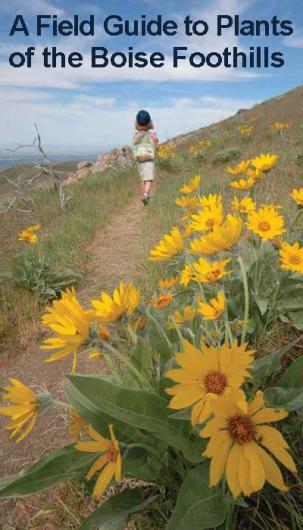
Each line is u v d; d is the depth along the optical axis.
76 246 6.50
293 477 1.60
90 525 1.59
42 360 3.73
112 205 9.79
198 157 13.80
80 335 1.43
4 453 2.72
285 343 2.37
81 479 1.77
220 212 2.28
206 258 2.19
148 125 8.99
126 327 1.59
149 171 9.05
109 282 4.93
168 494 1.73
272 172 7.64
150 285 3.82
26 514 2.13
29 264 5.07
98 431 1.63
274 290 2.53
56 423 2.82
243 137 14.85
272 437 1.09
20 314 4.45
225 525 1.48
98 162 19.03
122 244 6.49
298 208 2.88
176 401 1.16
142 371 1.75
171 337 2.12
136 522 1.69
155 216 7.31
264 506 1.56
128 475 1.83
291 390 1.61
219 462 1.08
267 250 2.55
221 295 1.70
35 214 10.20
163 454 1.65
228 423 1.12
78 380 1.45
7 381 3.54
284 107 21.02
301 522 1.42
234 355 1.17
